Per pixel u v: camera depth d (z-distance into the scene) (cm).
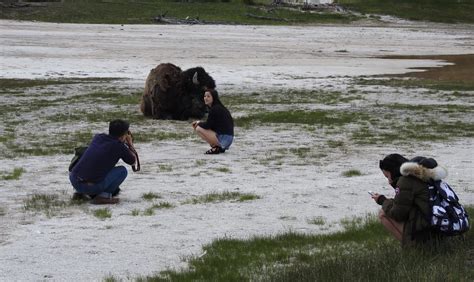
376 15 18425
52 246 1588
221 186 2292
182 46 10325
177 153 2984
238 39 11938
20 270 1414
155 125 3916
